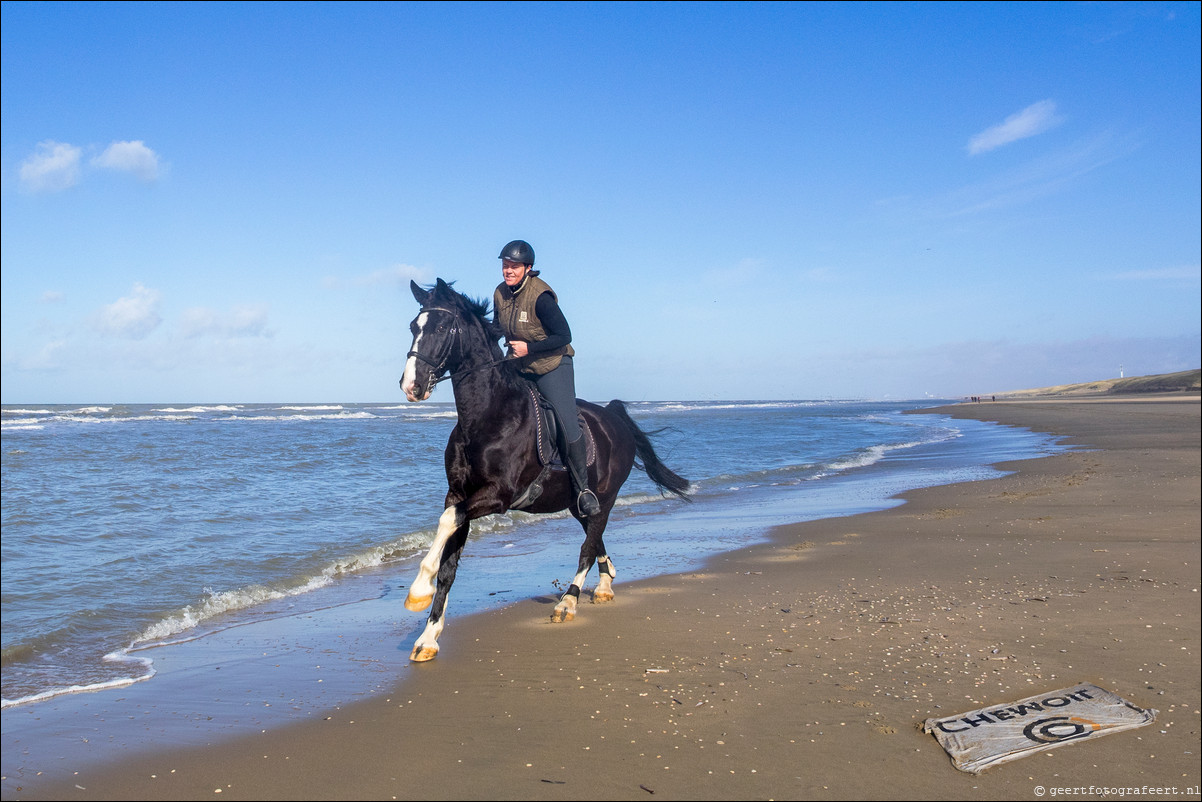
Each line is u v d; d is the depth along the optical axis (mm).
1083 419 41750
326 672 5066
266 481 16125
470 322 5566
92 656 5496
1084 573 7500
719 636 5754
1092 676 4746
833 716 4188
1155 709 4230
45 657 5441
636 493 16188
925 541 9578
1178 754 3721
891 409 103250
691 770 3564
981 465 19984
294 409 97000
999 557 8438
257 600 7238
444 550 5566
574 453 6062
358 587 7820
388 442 28672
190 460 20688
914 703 4352
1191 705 4285
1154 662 4969
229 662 5301
